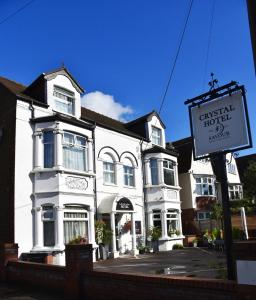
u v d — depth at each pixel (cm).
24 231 1788
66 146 1958
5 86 1958
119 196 2228
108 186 2280
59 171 1866
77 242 1825
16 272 1270
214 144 802
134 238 2300
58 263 1772
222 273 1243
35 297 1047
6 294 1111
